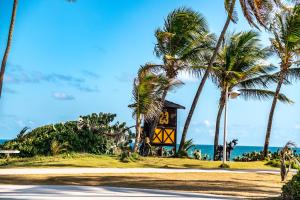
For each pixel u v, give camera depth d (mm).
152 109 31594
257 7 30297
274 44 37938
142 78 30906
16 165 25125
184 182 17953
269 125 38156
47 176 18891
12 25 25656
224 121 29078
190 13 37688
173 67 37500
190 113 36281
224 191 15727
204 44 38250
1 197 12539
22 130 32875
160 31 38094
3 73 25484
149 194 14062
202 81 36250
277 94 38375
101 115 33562
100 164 26172
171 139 38281
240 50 37938
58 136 31531
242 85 40250
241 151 135375
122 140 33438
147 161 29172
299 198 12484
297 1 34156
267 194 15391
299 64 38125
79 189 14883
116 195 13664
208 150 118688
